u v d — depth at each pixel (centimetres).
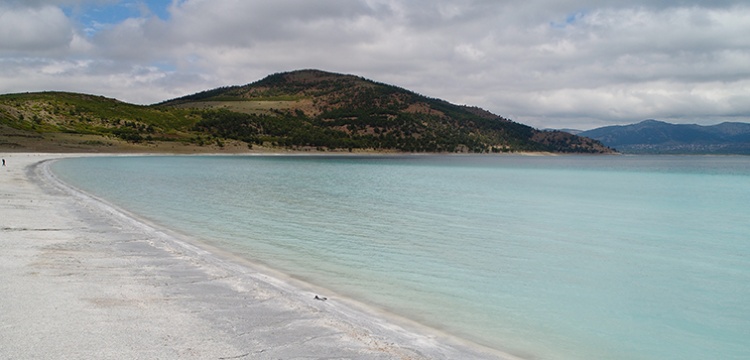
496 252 1812
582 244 2052
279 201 3397
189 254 1366
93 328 755
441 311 1062
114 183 4541
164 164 9038
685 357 879
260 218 2531
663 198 4388
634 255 1850
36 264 1148
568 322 1041
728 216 3152
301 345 735
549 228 2470
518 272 1498
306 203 3312
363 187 4869
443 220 2631
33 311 819
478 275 1438
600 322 1052
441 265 1555
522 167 11950
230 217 2539
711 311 1155
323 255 1652
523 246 1952
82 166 7369
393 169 9394
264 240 1909
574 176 8094
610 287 1355
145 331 755
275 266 1447
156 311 858
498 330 962
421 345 793
